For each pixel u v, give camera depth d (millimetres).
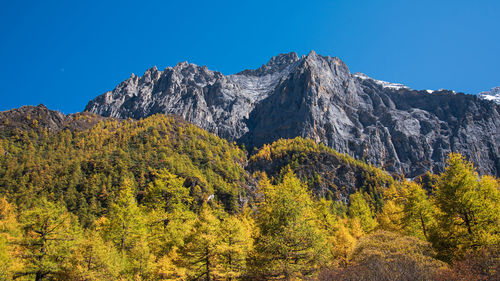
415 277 17828
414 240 23828
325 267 22547
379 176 142000
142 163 106125
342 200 130625
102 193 83188
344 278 19406
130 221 34375
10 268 24625
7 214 62875
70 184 87438
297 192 29281
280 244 23062
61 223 28422
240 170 136875
